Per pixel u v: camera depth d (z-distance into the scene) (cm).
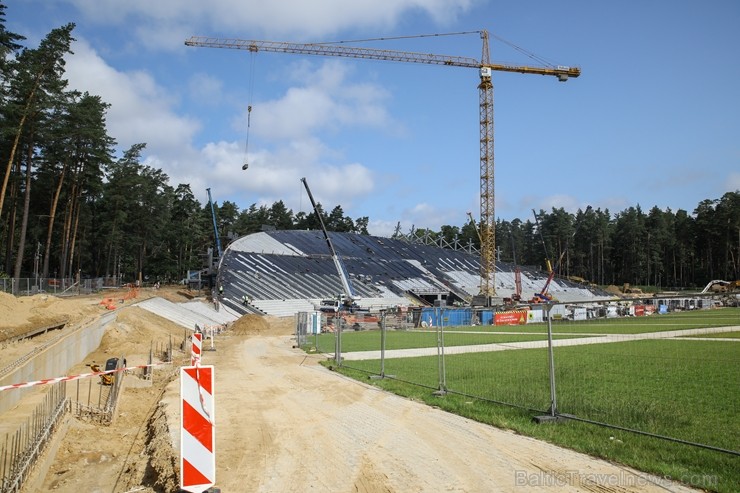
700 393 1312
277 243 8956
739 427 960
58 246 7094
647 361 1991
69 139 5053
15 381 1252
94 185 5812
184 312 5338
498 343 3134
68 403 1251
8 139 4291
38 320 2330
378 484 721
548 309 1377
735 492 639
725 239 11406
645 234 13312
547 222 14762
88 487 853
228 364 2412
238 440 988
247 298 6531
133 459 992
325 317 5431
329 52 9031
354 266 9031
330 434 1010
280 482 745
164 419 1161
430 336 4112
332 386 1636
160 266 10088
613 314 5144
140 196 8269
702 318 4619
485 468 770
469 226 16562
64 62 4275
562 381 1551
